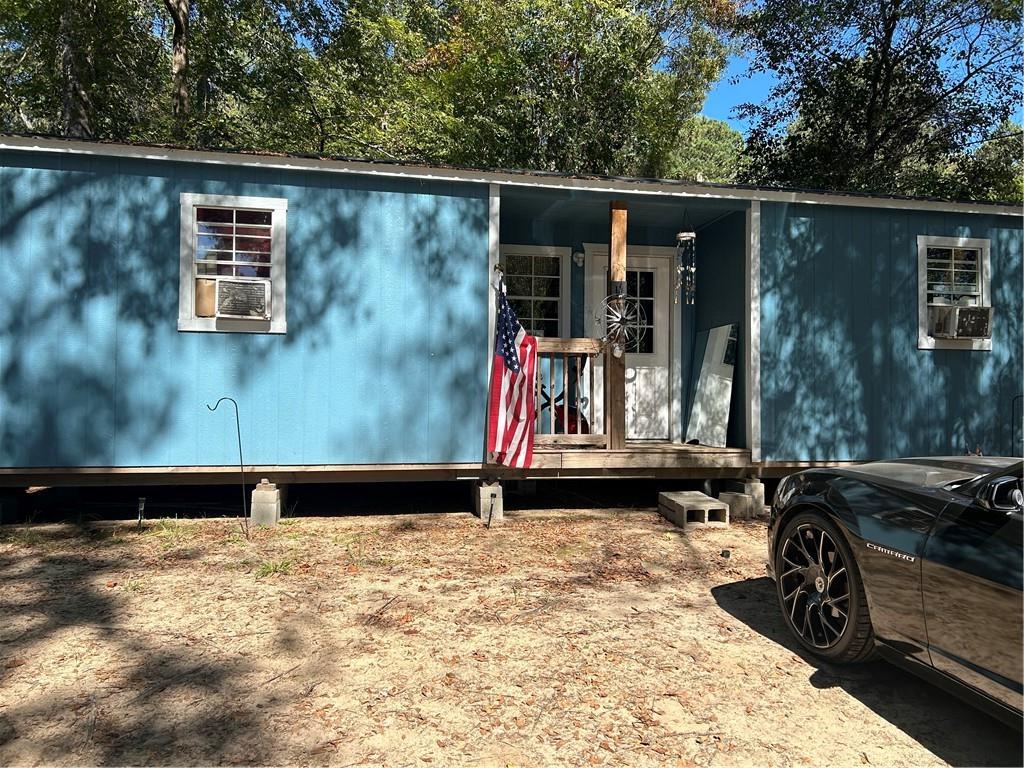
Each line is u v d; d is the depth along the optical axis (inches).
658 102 698.8
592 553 212.7
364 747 104.0
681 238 288.2
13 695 117.6
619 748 105.3
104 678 124.4
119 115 563.5
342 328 245.6
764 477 289.3
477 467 256.1
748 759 103.3
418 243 251.9
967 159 597.6
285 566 191.5
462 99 662.5
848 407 282.7
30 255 225.1
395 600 167.6
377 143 641.6
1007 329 297.9
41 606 160.2
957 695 105.6
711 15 685.3
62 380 226.7
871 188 585.3
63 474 230.4
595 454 260.2
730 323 299.7
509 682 125.6
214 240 239.6
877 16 548.4
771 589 181.3
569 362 326.3
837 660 131.0
